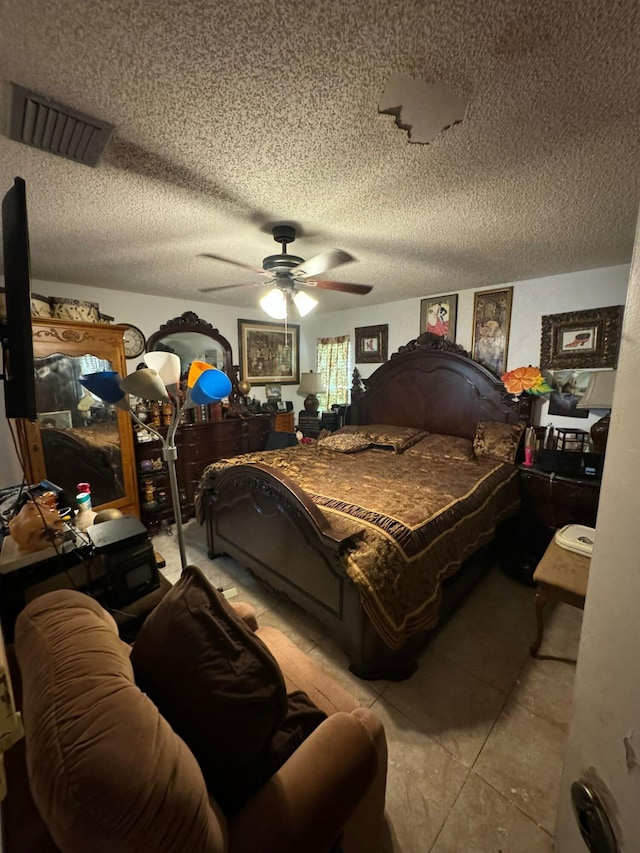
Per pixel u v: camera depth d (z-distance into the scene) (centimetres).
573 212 175
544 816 119
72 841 48
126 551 153
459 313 352
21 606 135
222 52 85
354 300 399
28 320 113
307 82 94
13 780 77
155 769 53
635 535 40
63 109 103
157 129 112
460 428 351
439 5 74
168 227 191
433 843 112
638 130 113
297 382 510
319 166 134
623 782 40
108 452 296
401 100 101
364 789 83
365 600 154
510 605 229
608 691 44
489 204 166
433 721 152
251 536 235
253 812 72
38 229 190
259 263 258
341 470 277
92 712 58
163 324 374
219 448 389
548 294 299
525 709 157
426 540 178
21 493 171
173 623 86
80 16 75
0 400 259
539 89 96
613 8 73
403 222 187
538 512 274
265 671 78
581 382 289
